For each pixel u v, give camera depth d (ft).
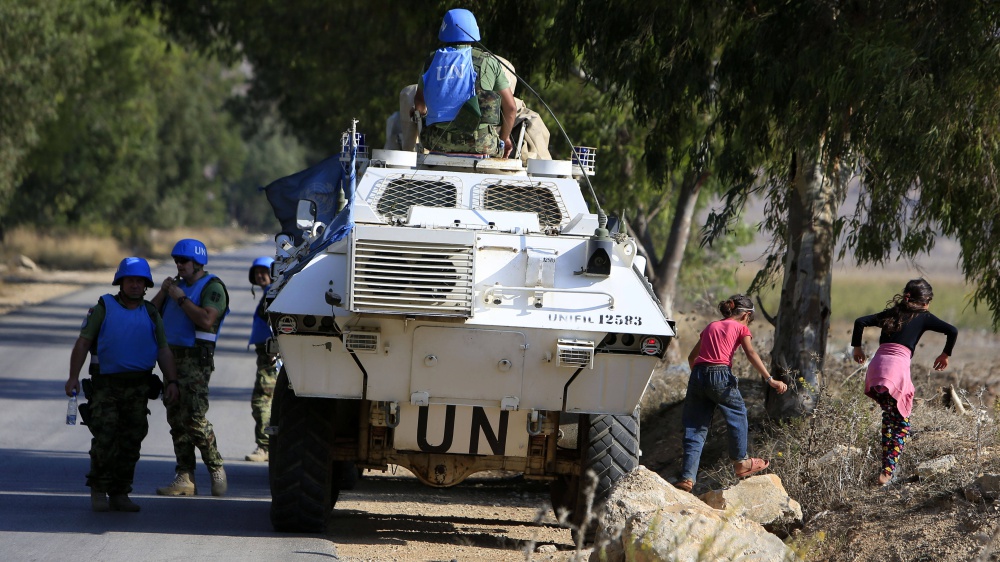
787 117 80.38
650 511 49.19
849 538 54.80
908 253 83.51
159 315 71.56
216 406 141.59
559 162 68.64
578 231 62.54
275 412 67.10
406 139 78.23
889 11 74.13
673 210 185.98
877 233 83.35
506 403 57.41
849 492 61.31
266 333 97.40
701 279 194.08
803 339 82.89
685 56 87.10
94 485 68.28
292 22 201.05
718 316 144.05
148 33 392.06
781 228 87.86
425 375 57.00
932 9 72.28
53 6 261.44
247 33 217.77
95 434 67.87
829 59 73.77
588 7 89.45
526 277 57.00
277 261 67.51
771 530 58.70
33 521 64.54
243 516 69.21
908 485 59.62
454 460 62.18
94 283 348.79
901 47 69.46
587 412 57.88
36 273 373.40
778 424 82.38
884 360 63.57
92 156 443.32
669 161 116.98
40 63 257.14
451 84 70.08
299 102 261.24
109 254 440.04
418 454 61.57
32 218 457.27
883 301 471.21
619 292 57.47
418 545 64.08
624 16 86.84
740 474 64.59
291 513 61.67
